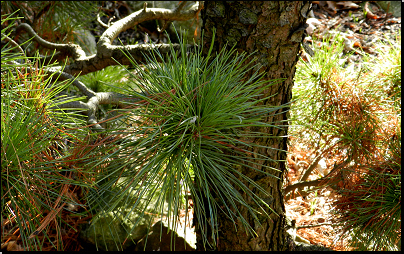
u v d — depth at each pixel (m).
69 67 1.79
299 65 1.71
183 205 1.91
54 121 1.08
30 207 0.93
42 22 2.87
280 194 1.30
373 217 1.37
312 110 1.64
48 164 0.98
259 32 1.09
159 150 0.93
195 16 1.87
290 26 1.09
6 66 1.01
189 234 1.76
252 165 1.20
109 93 1.69
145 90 1.00
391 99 1.69
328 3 3.95
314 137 1.73
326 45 1.80
